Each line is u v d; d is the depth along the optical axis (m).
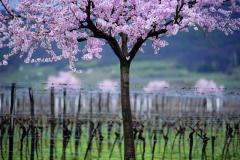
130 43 34.97
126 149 33.06
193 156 44.41
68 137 36.56
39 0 31.97
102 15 31.27
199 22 33.62
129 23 33.03
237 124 45.00
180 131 42.91
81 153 45.06
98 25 31.94
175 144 52.75
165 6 30.34
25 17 32.38
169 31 31.34
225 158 41.09
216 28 35.88
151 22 30.00
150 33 32.34
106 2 30.38
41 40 32.66
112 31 31.58
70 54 32.41
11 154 35.03
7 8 32.47
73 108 60.56
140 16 31.80
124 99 33.31
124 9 31.86
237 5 36.22
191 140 36.88
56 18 31.28
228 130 42.12
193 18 30.55
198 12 33.78
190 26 33.19
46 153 43.91
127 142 33.06
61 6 31.59
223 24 35.81
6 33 32.88
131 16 32.38
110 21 31.02
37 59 32.91
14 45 32.81
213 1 33.62
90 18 31.20
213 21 35.03
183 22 30.77
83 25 31.77
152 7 31.19
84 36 32.38
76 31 31.97
